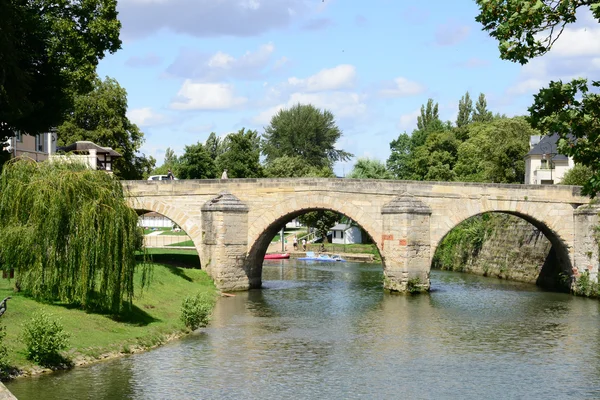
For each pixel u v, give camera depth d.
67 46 46.91
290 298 50.59
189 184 55.88
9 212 31.19
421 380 28.19
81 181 31.41
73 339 29.34
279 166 119.19
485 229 71.56
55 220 30.53
